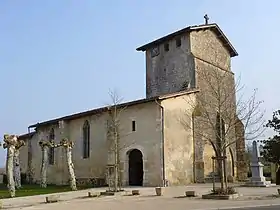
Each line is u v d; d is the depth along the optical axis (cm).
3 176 4475
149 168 3067
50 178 4034
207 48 3816
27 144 4634
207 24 3800
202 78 3566
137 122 3206
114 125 3197
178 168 3098
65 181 3856
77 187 3288
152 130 3092
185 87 3603
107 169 3253
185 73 3653
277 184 3152
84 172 3678
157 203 1897
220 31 3941
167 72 3838
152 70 4000
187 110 3272
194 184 3127
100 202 2053
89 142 3681
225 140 2370
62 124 3941
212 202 1883
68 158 3117
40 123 4241
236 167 3697
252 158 3061
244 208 1606
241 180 3653
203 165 3275
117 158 3022
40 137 4359
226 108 2812
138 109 3222
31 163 4491
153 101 3106
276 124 4394
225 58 4031
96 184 3512
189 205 1767
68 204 2008
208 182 3297
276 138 4203
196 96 3394
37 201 2208
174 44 3812
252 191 2467
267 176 4181
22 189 3184
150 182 3041
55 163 3991
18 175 3378
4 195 2589
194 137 3269
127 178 3209
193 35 3700
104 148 3497
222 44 4031
